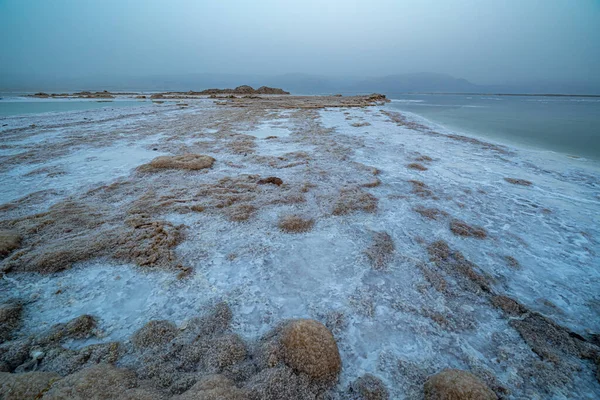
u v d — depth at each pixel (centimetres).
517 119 1988
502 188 743
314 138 1294
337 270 428
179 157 894
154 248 454
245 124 1667
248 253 462
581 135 1399
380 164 927
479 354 302
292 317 343
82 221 531
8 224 516
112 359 282
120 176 792
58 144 1126
